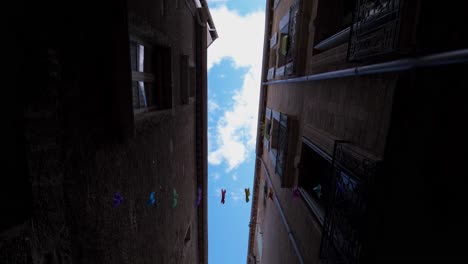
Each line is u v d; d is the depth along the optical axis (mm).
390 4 2586
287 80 6496
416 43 2416
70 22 2393
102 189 2896
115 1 2656
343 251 3254
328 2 4945
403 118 2539
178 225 6723
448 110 2303
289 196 6395
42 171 2021
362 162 2936
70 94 2371
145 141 4219
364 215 2795
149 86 4723
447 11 2289
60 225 2223
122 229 3393
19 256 1806
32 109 1936
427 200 2576
